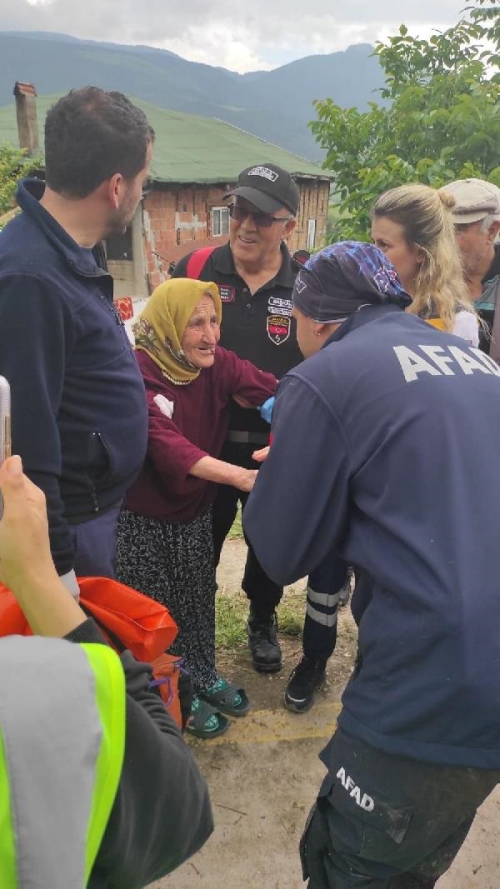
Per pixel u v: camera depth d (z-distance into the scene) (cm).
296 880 197
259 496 147
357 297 155
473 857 205
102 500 177
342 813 138
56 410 151
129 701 81
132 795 78
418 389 132
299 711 257
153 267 1409
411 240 196
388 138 588
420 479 127
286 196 238
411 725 125
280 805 221
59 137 150
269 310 252
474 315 206
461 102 529
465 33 606
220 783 229
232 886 195
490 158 525
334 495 139
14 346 141
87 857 66
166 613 143
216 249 259
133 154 155
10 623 113
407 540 125
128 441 175
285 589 349
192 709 245
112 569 189
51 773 62
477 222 257
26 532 100
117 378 167
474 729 122
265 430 257
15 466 99
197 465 208
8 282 141
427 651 122
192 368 220
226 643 299
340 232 586
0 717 62
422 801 129
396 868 141
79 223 158
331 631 252
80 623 102
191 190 1442
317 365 140
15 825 60
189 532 228
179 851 93
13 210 1345
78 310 151
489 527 124
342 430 134
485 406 135
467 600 119
